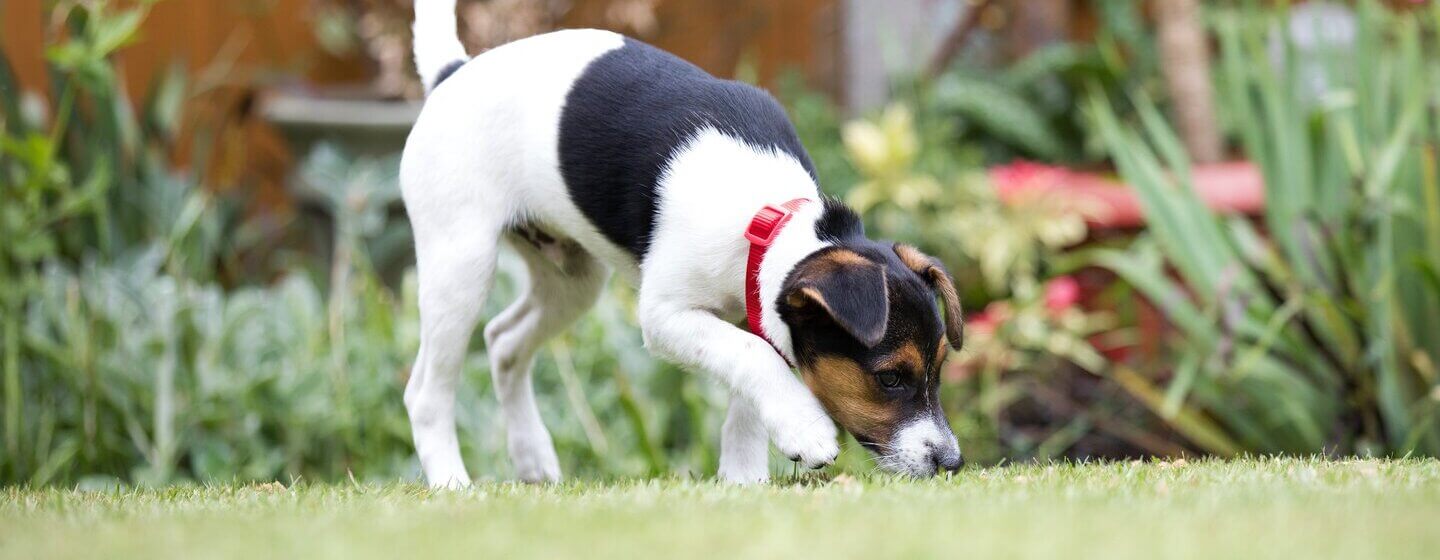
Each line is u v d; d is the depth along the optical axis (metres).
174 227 8.10
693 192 4.89
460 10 10.60
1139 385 7.11
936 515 3.66
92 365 6.95
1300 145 7.38
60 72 8.12
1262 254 7.27
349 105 10.24
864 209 9.16
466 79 5.35
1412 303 6.99
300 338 7.64
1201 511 3.72
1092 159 11.05
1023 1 11.73
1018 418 7.90
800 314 4.63
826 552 3.15
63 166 7.70
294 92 10.55
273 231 10.06
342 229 8.30
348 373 7.39
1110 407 7.71
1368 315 6.87
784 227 4.73
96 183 7.32
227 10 11.03
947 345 4.76
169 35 10.86
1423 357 6.80
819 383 4.69
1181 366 7.14
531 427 5.82
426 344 5.35
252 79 10.79
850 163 9.99
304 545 3.35
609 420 7.34
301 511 4.05
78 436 6.91
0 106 8.23
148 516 4.01
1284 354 7.13
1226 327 6.71
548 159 5.14
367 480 6.32
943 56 11.48
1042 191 8.81
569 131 5.10
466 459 6.82
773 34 11.63
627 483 4.90
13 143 6.79
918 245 9.05
